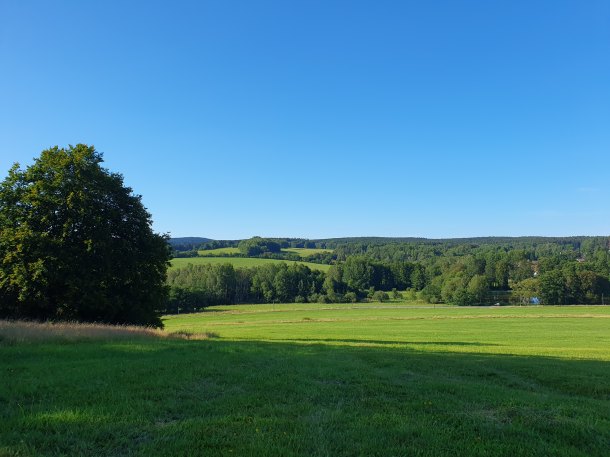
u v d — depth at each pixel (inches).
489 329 2038.6
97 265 1147.9
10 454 200.2
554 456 217.6
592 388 453.1
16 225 1102.4
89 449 211.9
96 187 1171.3
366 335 1675.7
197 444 218.1
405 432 247.9
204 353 580.7
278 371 450.0
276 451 210.2
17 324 772.0
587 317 2839.6
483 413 301.1
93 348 585.3
